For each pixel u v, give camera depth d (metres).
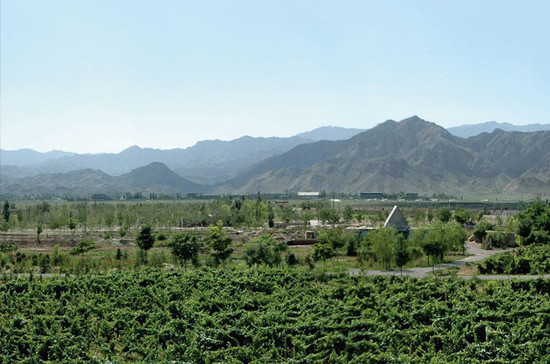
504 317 41.31
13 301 48.19
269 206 177.50
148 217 161.62
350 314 43.50
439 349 38.12
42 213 176.38
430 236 81.94
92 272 66.56
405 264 72.69
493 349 35.81
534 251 75.56
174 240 71.25
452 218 156.50
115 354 37.75
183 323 40.94
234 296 50.06
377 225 150.88
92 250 95.56
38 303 47.16
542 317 41.19
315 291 51.94
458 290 49.78
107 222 157.38
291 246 103.00
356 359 34.12
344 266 75.06
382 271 71.38
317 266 73.44
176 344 37.06
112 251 93.75
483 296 46.78
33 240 117.94
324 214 155.25
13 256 79.62
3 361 35.41
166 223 155.88
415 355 35.75
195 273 58.97
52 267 74.56
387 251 74.75
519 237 96.06
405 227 105.06
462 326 40.12
